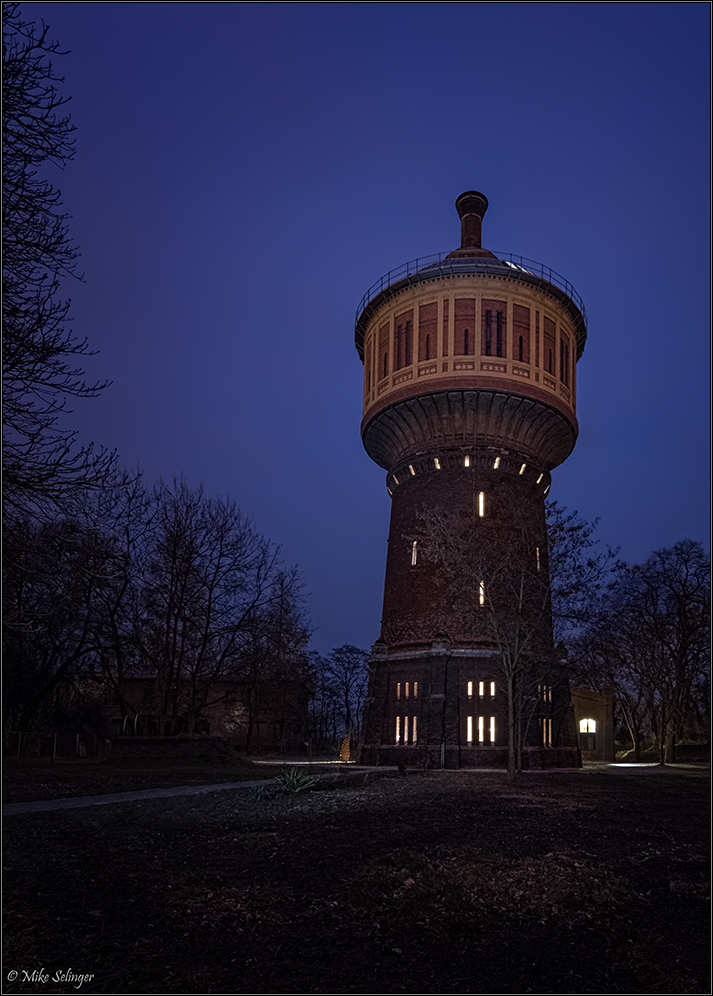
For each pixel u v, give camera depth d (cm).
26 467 1236
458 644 4706
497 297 4981
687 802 2573
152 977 773
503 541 4200
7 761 4172
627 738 9262
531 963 859
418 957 862
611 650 5034
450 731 4475
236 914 995
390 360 5159
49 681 4653
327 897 1091
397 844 1539
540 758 4503
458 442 4941
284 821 1884
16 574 1471
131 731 4844
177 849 1444
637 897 1159
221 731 7875
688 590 5741
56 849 1375
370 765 4762
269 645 5575
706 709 6844
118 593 4256
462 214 5897
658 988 798
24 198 1234
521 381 4847
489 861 1351
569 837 1686
